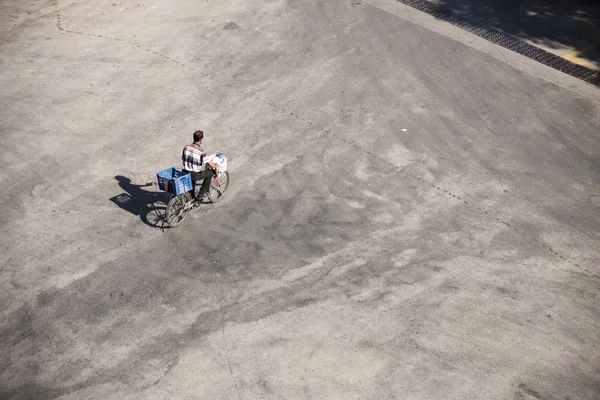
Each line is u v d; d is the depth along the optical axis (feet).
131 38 56.65
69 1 62.28
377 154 43.80
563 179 42.45
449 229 37.68
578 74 53.98
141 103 48.03
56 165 41.34
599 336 31.42
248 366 28.94
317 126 46.39
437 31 59.36
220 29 58.75
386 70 53.42
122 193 39.34
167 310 31.58
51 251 34.81
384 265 34.91
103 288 32.65
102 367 28.66
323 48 56.18
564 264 35.73
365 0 64.44
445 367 29.35
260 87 50.65
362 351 29.94
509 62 55.16
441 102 49.73
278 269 34.32
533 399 28.09
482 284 34.06
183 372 28.58
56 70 51.49
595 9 64.64
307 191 40.11
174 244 35.70
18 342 29.58
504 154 44.47
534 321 32.07
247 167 41.98
